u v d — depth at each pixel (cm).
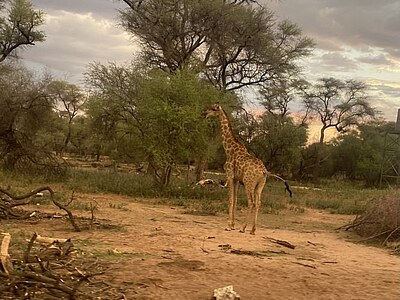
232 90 3359
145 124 2172
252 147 4253
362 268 968
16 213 1223
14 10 3123
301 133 4316
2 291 588
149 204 1819
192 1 2869
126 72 2362
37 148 2353
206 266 862
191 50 3072
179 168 2561
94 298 616
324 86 5656
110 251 918
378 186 4544
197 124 2098
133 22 3022
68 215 1164
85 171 2683
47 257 745
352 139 5256
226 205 1889
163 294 677
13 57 3362
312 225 1606
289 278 827
